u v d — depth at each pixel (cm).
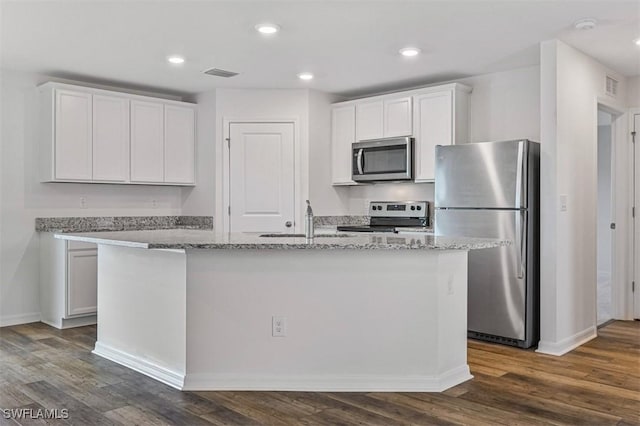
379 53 442
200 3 337
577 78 437
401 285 325
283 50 434
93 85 542
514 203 421
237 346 328
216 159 571
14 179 495
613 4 338
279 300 327
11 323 498
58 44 418
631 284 531
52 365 373
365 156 561
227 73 506
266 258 327
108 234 375
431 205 552
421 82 544
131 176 542
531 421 278
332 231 558
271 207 575
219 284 328
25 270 505
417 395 316
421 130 525
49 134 495
